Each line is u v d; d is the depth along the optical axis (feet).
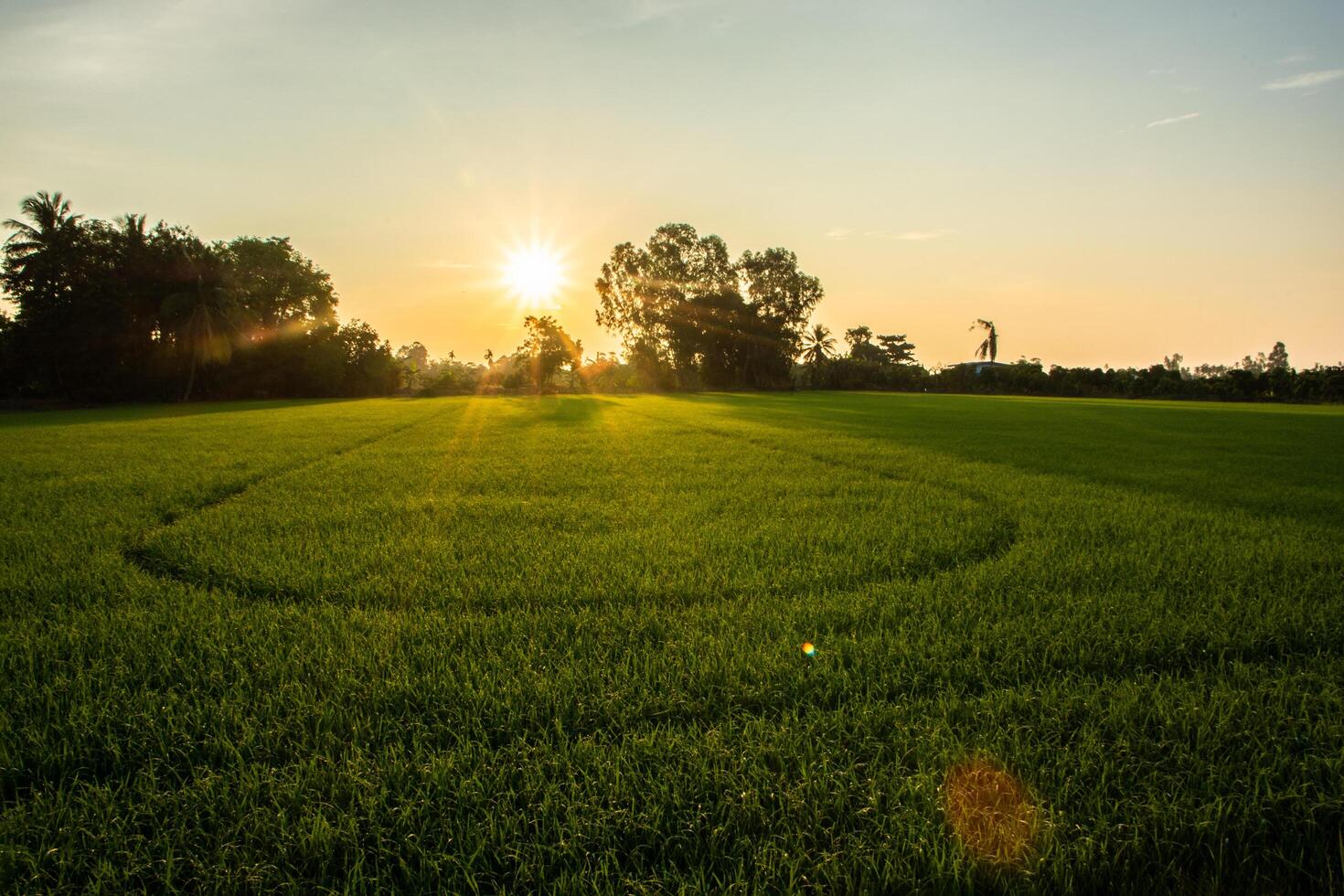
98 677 9.73
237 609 12.62
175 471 32.73
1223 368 405.80
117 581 14.39
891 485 28.25
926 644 10.71
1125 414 93.91
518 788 7.09
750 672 9.62
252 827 6.48
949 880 5.80
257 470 32.94
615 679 9.41
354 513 22.31
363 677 9.62
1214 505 23.63
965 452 42.45
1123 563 15.46
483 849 6.13
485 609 12.78
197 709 8.63
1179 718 8.29
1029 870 5.87
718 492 26.66
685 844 6.31
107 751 7.84
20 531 19.38
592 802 6.68
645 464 35.86
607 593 13.39
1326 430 64.80
